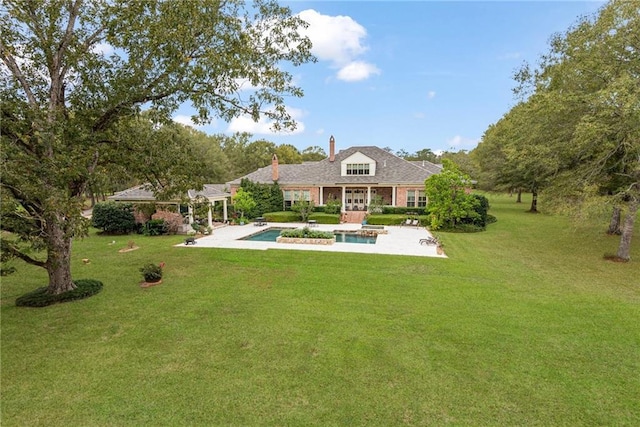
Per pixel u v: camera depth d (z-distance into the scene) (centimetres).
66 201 714
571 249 1584
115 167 977
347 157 3086
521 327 732
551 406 477
